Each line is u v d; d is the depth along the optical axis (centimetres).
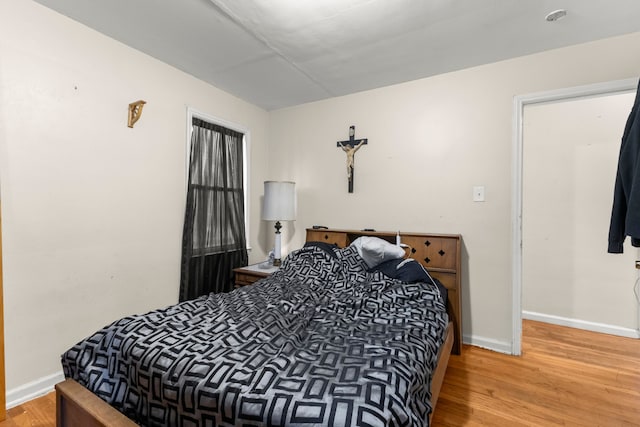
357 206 289
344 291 189
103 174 198
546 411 156
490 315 230
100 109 195
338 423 73
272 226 346
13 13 158
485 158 233
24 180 163
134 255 217
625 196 152
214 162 281
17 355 162
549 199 288
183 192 252
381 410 77
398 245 242
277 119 340
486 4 164
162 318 130
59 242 177
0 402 148
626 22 179
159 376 97
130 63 211
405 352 109
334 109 303
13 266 161
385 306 165
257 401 81
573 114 277
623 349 229
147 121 224
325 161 309
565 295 281
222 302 157
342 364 98
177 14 176
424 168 256
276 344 114
